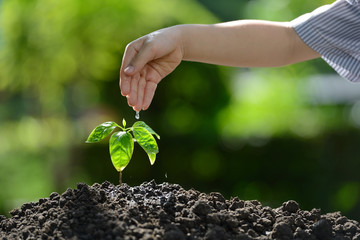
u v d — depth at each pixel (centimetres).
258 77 796
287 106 656
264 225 180
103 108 596
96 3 583
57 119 662
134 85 197
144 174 537
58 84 618
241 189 538
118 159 195
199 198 194
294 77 802
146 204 182
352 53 222
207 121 582
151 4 603
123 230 161
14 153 702
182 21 609
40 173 652
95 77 591
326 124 522
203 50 209
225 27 214
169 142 545
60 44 588
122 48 577
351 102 636
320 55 230
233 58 214
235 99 638
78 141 571
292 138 519
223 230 167
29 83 630
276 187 529
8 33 613
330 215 204
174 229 164
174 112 576
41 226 175
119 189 194
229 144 534
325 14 214
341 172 509
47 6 593
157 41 195
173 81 576
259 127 540
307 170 518
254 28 216
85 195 185
